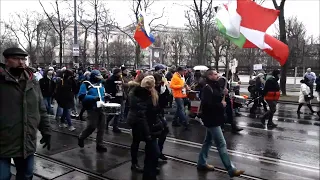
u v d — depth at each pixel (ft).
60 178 16.22
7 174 10.35
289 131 29.91
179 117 30.01
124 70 31.04
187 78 43.78
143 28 34.63
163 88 18.93
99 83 21.39
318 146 24.07
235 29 17.01
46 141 11.93
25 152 10.39
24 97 10.39
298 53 146.51
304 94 42.14
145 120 14.90
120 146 22.47
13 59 10.23
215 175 16.97
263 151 22.56
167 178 16.42
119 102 29.45
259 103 47.60
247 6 17.12
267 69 147.02
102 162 18.76
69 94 27.84
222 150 16.20
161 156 19.35
